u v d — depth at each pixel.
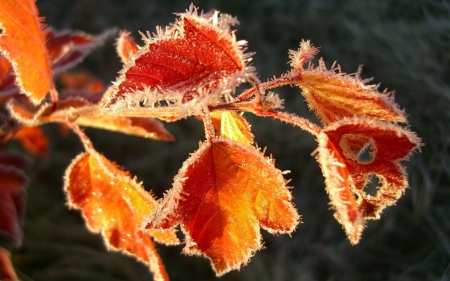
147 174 0.53
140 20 0.63
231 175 0.22
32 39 0.25
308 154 0.54
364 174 0.22
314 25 0.61
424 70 0.54
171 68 0.20
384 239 0.49
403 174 0.21
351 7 0.60
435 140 0.52
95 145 0.54
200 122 0.55
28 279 0.43
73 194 0.26
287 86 0.58
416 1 0.58
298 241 0.50
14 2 0.24
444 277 0.45
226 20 0.20
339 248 0.49
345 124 0.21
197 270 0.48
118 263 0.46
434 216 0.49
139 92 0.20
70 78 0.43
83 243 0.47
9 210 0.30
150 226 0.21
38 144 0.38
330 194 0.21
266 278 0.47
